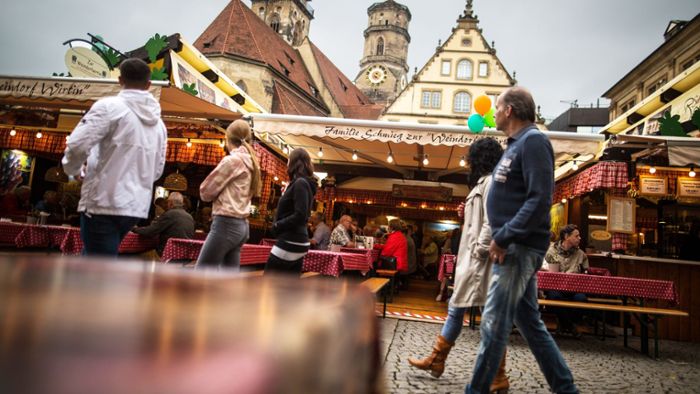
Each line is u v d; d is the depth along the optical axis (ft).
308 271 17.30
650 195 27.50
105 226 9.66
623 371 14.15
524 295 8.67
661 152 23.94
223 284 1.53
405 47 234.79
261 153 26.43
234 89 42.11
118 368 0.57
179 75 32.89
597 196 34.32
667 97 35.04
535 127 8.63
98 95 18.79
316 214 29.19
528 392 10.71
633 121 41.01
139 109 10.12
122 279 1.48
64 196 31.09
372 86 216.74
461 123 109.09
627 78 79.10
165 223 17.38
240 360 0.69
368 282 15.64
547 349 8.55
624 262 24.84
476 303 10.37
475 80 110.32
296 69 145.38
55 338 0.72
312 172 12.17
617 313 26.12
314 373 0.81
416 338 16.62
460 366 12.71
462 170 37.58
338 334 1.06
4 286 1.20
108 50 29.40
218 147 28.14
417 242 54.24
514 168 8.33
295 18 193.26
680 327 23.45
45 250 16.90
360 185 45.50
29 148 30.37
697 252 31.81
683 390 12.12
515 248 7.87
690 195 26.96
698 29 60.23
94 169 9.73
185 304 1.17
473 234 10.78
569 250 21.72
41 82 19.03
